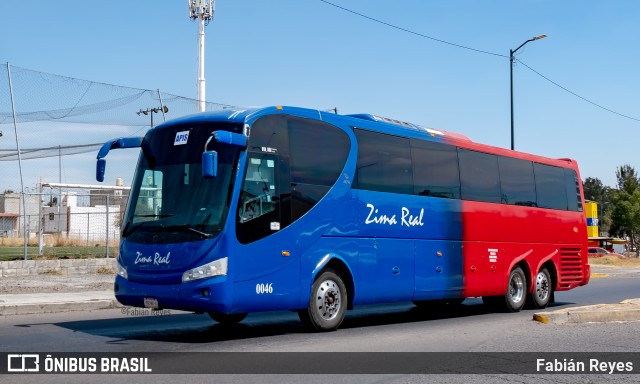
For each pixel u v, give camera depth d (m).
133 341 10.80
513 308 16.97
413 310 17.61
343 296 12.47
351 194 12.73
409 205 14.04
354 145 12.96
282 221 11.35
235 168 10.74
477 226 15.86
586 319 13.56
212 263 10.37
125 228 11.31
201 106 20.62
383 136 13.70
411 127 14.66
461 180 15.61
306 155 11.98
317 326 11.98
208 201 10.66
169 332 11.99
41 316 14.41
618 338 11.42
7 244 28.64
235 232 10.57
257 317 14.82
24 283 19.84
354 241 12.70
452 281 15.01
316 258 11.89
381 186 13.45
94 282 20.34
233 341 10.88
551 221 18.53
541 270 18.12
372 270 13.03
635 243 76.00
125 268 11.09
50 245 28.50
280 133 11.59
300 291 11.57
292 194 11.59
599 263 48.59
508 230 16.88
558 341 11.09
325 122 12.48
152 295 10.70
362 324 13.94
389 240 13.49
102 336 11.37
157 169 11.38
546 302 18.23
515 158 17.53
